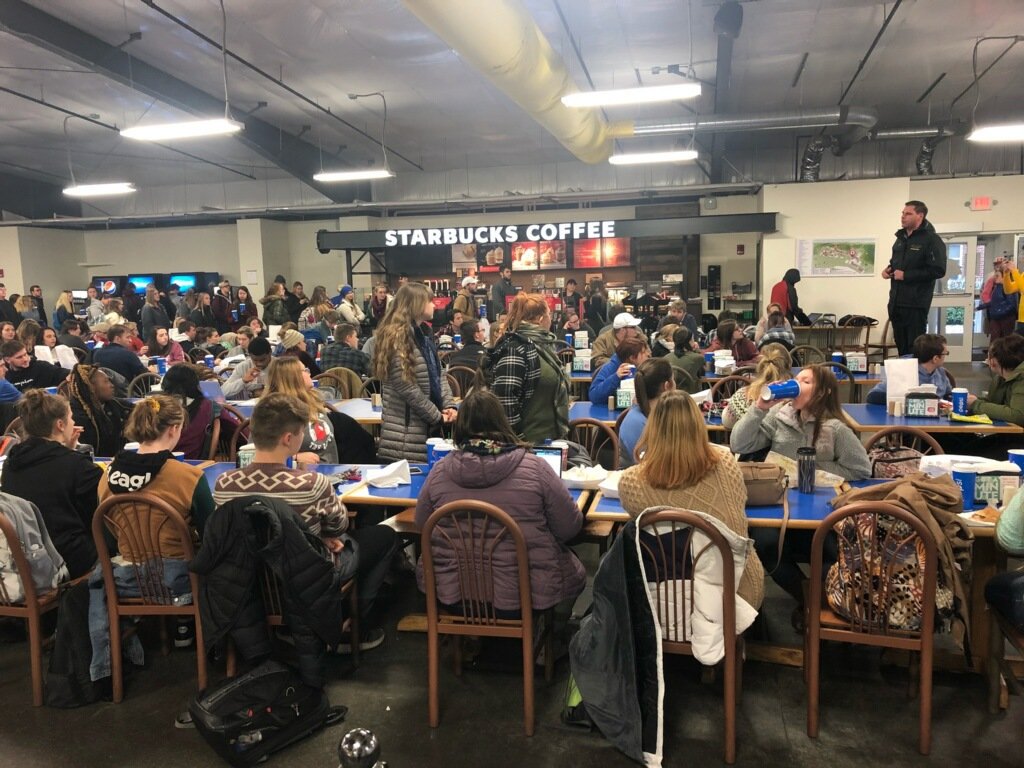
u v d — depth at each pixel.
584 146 8.55
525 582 2.27
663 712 2.36
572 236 10.93
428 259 13.64
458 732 2.37
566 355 7.24
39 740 2.37
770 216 10.38
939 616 2.15
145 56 7.71
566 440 3.40
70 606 2.57
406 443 3.46
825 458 2.87
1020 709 2.41
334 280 14.23
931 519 2.08
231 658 2.61
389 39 7.25
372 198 14.14
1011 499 2.23
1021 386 3.89
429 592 2.33
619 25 7.06
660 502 2.20
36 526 2.53
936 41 7.77
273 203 14.40
